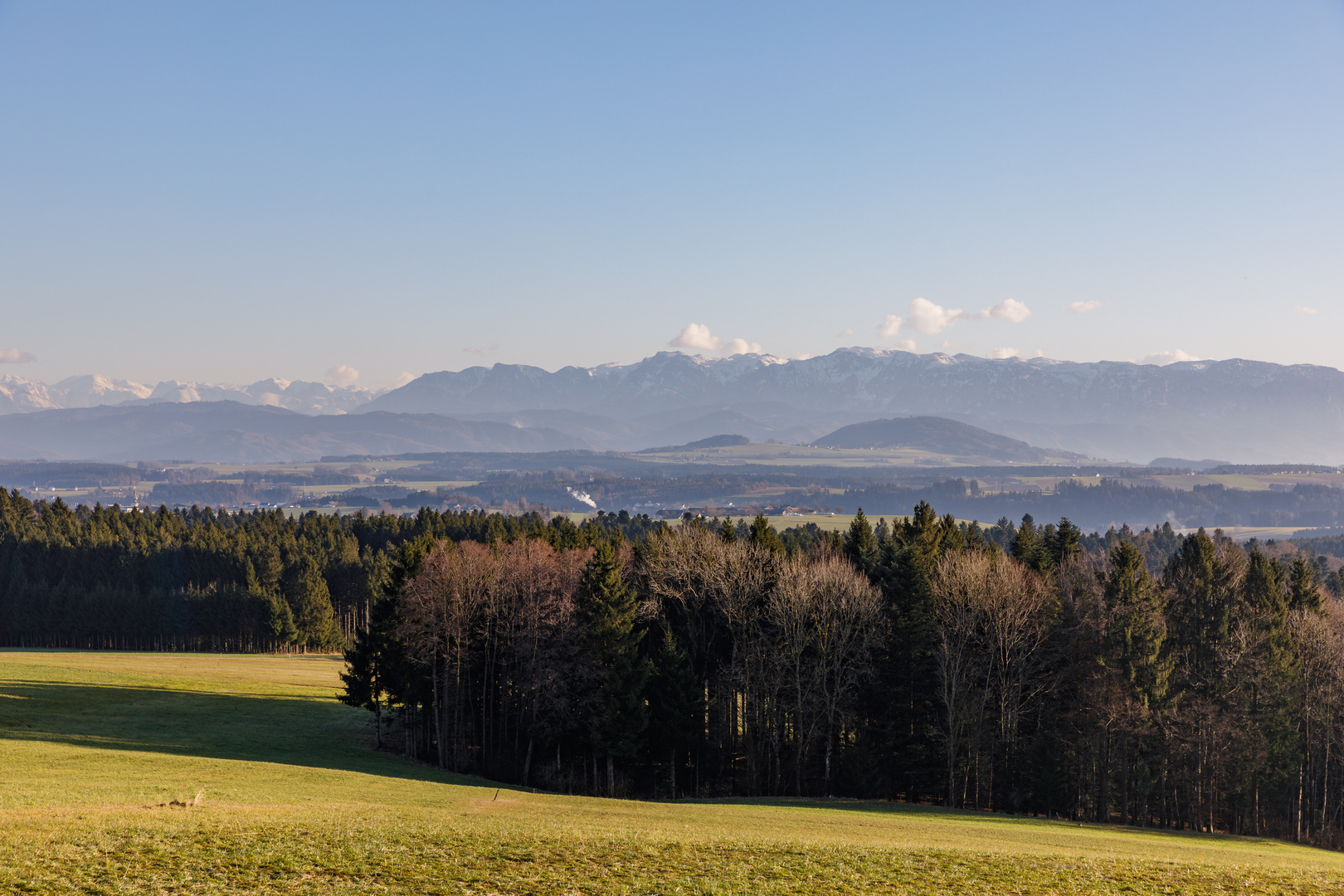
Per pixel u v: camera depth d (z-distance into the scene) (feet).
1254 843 169.27
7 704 203.31
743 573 232.94
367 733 226.17
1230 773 199.00
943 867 97.25
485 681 222.69
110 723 198.18
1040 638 214.07
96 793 118.11
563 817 129.59
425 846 92.79
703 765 226.58
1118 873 99.40
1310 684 215.10
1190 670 217.36
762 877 88.07
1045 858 106.63
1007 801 203.82
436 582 215.51
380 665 216.54
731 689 223.92
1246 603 233.96
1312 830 205.57
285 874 79.15
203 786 133.08
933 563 242.78
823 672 211.61
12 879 71.82
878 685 217.97
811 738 214.69
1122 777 198.08
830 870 92.17
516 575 228.63
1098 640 208.44
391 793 146.20
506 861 88.58
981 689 218.79
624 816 136.56
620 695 198.80
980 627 223.71
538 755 217.36
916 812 177.06
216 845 86.89
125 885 72.64
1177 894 91.04
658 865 90.48
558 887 80.69
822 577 222.89
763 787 217.97
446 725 217.36
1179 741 197.47
